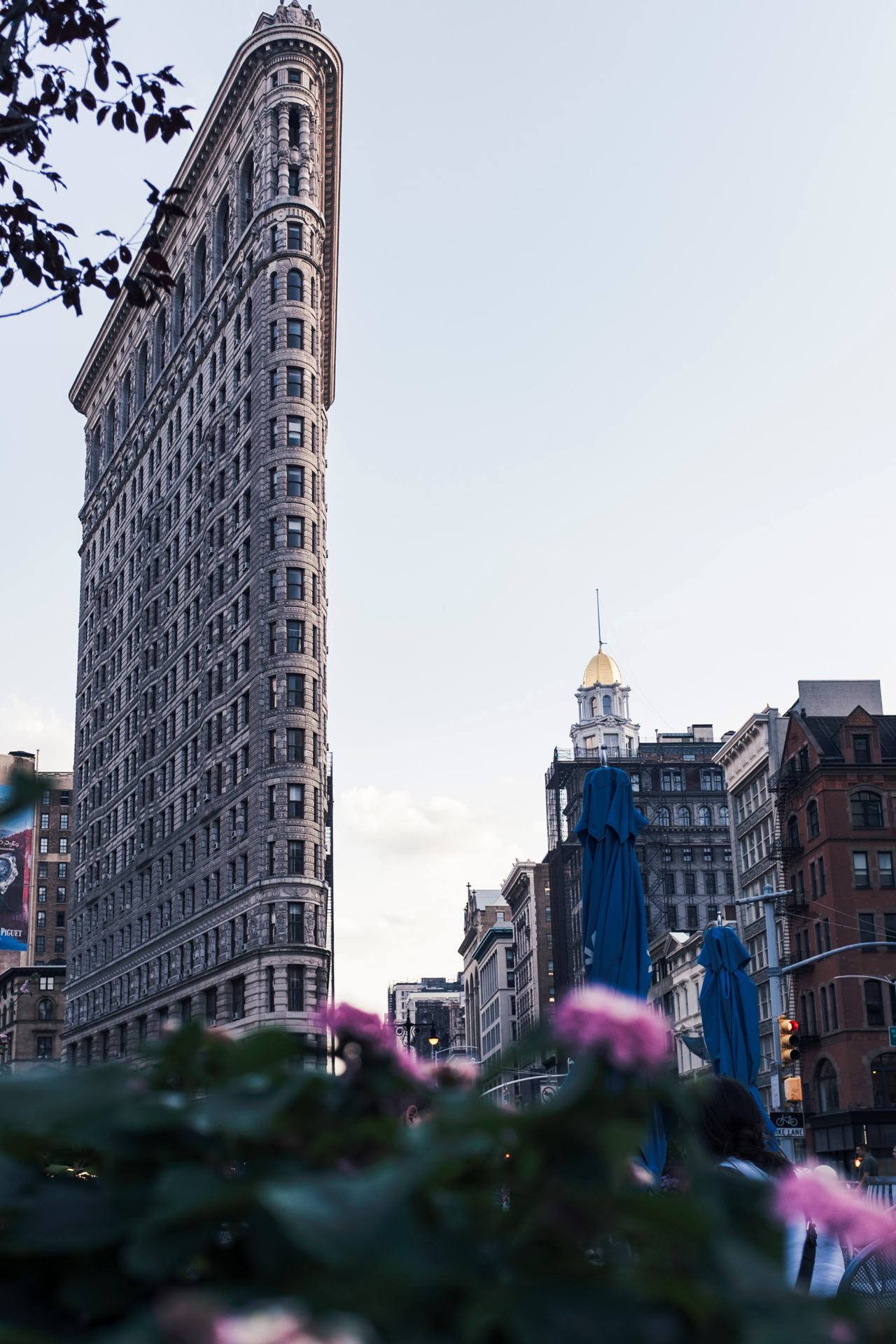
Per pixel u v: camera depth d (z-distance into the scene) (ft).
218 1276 5.32
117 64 32.22
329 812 302.25
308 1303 4.31
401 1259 4.41
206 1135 5.90
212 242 306.14
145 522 340.18
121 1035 315.37
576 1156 5.24
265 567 253.03
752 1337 4.50
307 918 236.43
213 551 284.82
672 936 289.74
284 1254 5.03
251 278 276.21
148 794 316.19
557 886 412.16
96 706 372.99
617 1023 5.23
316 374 267.59
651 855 401.29
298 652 247.70
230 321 288.51
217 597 279.49
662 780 426.92
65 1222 5.24
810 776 227.20
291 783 241.55
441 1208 5.10
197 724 284.20
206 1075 6.49
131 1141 5.68
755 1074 68.23
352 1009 6.38
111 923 337.93
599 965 49.65
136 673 335.47
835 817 221.25
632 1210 4.91
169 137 33.50
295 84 278.05
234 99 290.97
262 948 233.55
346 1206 4.50
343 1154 5.59
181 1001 275.39
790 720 242.58
